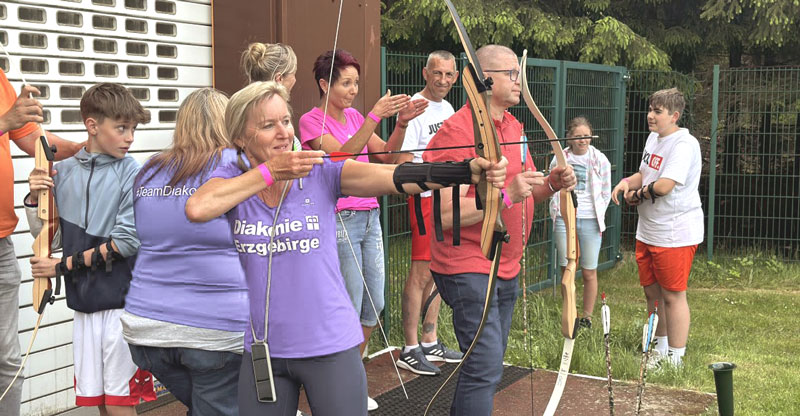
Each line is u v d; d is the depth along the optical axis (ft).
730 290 27.86
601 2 37.14
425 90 17.49
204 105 9.64
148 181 9.62
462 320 11.00
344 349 8.14
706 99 39.37
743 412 14.92
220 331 9.46
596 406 15.01
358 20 17.69
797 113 33.40
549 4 38.58
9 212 11.51
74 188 10.69
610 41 35.04
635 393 15.74
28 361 13.28
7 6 12.69
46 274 10.45
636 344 19.11
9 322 11.61
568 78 27.37
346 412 8.07
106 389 10.71
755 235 34.01
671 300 17.46
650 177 17.52
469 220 10.61
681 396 15.60
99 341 10.68
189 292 9.48
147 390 10.98
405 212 20.58
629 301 25.43
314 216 8.11
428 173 7.74
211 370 9.62
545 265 26.40
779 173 36.37
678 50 38.68
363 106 18.10
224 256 9.50
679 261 17.17
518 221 11.20
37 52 13.17
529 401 15.26
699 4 37.70
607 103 29.76
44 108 13.34
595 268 21.49
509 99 11.28
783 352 19.79
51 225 10.80
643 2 38.65
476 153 7.72
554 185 10.87
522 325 20.67
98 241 10.57
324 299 8.09
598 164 21.45
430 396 15.42
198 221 7.60
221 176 8.29
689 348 19.58
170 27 15.26
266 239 8.04
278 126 8.10
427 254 16.61
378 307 15.58
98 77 14.15
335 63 14.14
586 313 21.53
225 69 15.94
